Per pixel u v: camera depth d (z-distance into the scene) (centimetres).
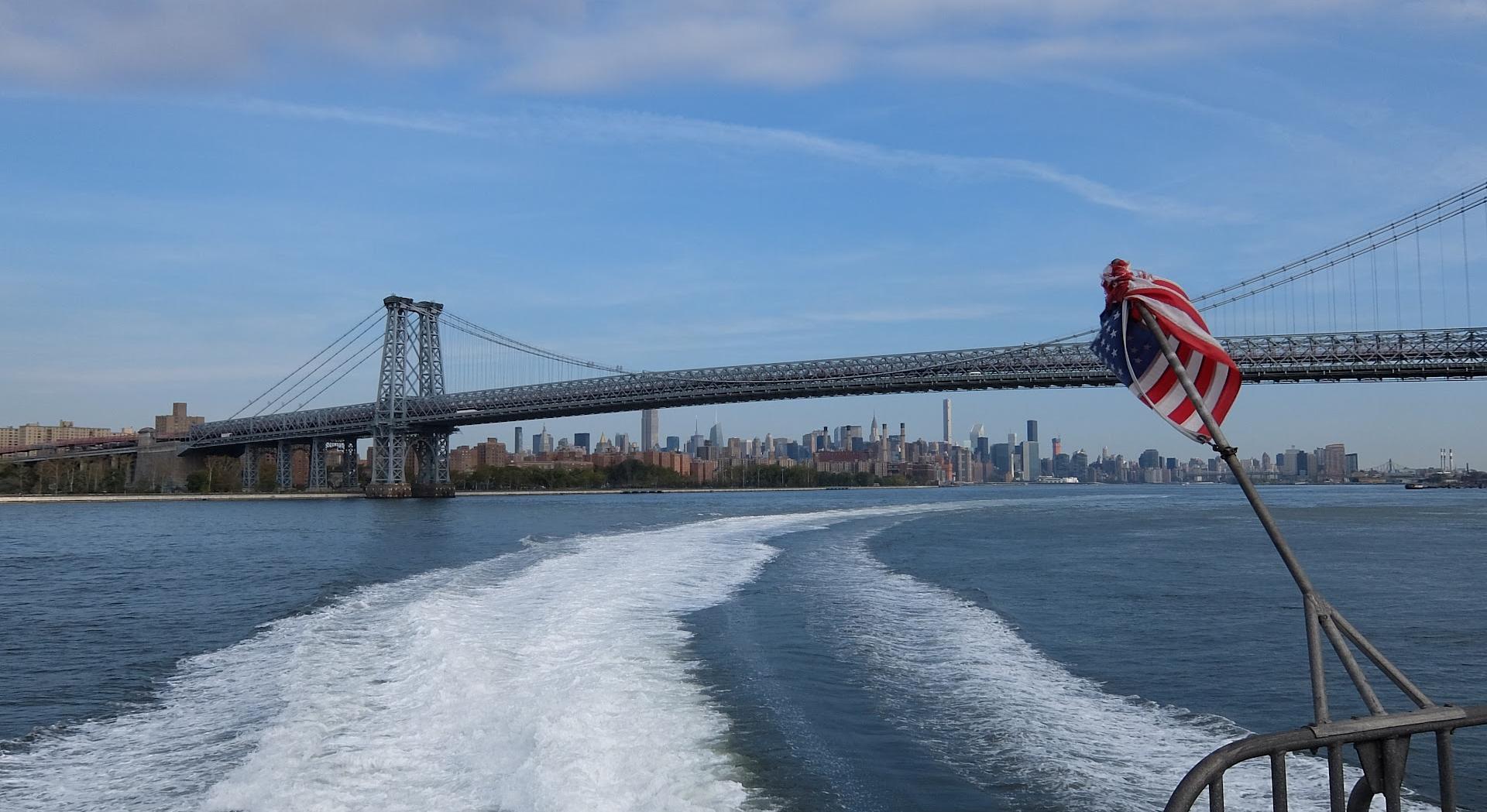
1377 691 1388
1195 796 437
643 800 841
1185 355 543
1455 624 1973
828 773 940
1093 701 1256
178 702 1211
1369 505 10288
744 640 1612
